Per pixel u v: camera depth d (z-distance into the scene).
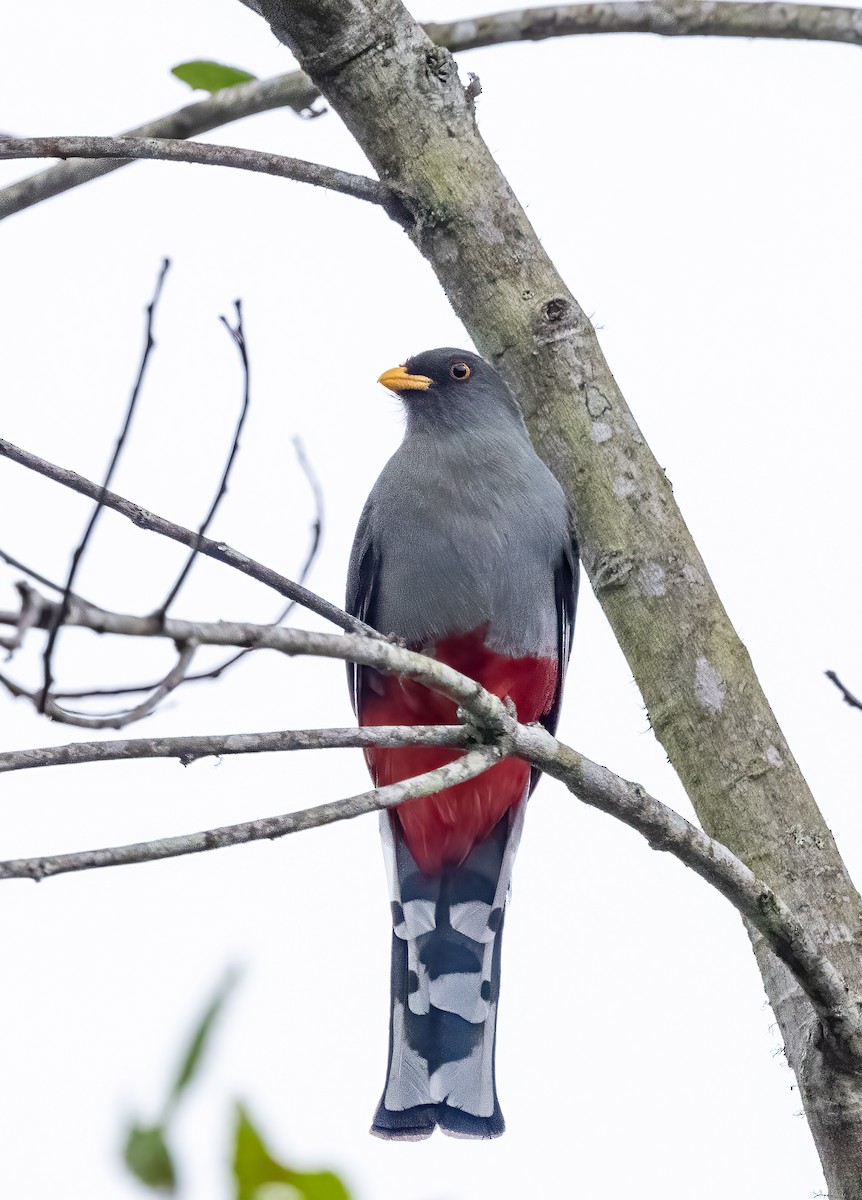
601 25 11.77
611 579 9.80
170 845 6.52
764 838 9.09
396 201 10.55
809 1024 8.61
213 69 11.72
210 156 10.26
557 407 10.18
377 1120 10.84
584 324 10.34
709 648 9.54
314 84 10.75
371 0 10.55
